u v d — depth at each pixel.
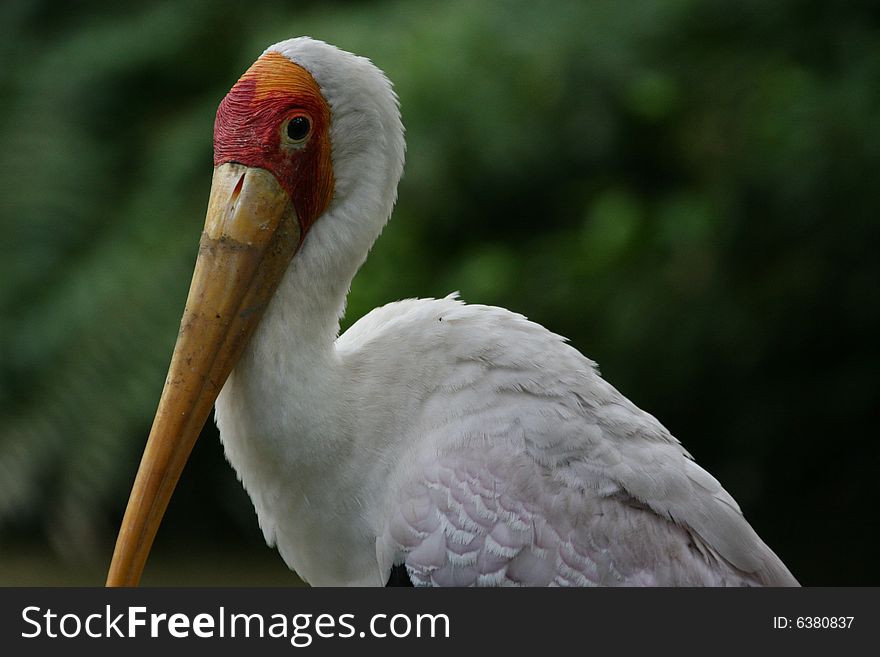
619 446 3.95
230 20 10.04
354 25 9.09
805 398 9.52
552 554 3.76
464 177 9.30
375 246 9.23
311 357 3.90
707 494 4.03
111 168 9.60
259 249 3.84
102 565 9.05
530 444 3.87
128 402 8.45
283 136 3.85
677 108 9.48
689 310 9.20
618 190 9.61
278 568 9.59
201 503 10.34
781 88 9.09
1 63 9.84
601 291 9.28
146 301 8.62
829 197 8.85
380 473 3.92
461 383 3.97
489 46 8.92
